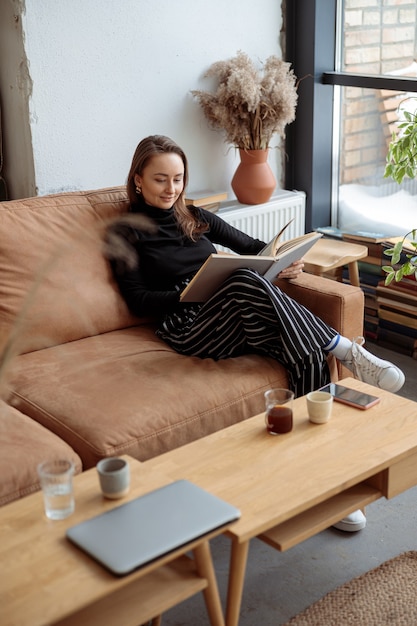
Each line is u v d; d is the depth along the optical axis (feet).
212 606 5.61
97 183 10.93
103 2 10.25
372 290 11.94
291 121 11.85
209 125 11.85
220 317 8.29
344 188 13.30
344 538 7.58
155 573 5.49
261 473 6.01
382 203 12.81
